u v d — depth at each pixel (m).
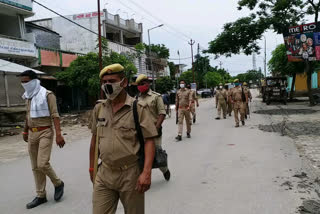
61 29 34.56
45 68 24.08
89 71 23.09
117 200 2.60
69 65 24.56
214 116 17.08
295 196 4.28
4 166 7.29
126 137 2.40
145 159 2.40
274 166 5.86
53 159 7.71
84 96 30.36
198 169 5.96
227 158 6.72
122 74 2.45
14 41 19.77
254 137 9.23
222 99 15.17
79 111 26.42
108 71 2.38
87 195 4.83
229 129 11.33
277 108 19.66
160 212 3.99
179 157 7.09
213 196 4.46
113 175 2.46
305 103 22.61
